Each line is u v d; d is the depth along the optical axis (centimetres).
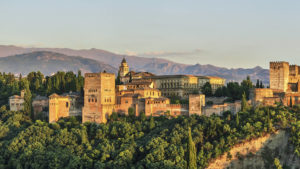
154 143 19912
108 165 18950
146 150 19825
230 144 19775
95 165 19062
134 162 19625
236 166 19625
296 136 19775
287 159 19712
